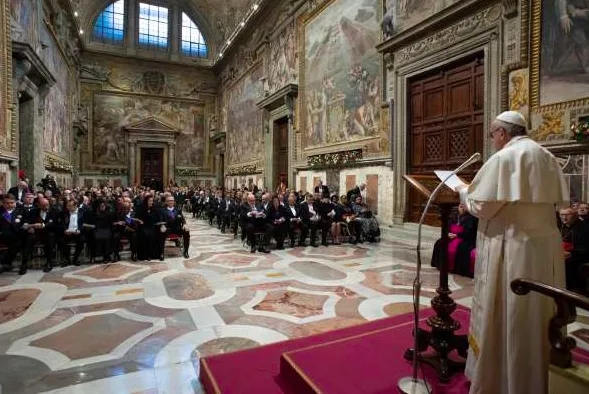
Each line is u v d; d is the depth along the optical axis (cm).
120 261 820
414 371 258
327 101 1509
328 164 1467
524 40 750
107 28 2823
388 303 516
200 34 3142
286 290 584
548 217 231
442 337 292
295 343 379
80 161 2722
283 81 1889
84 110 2698
